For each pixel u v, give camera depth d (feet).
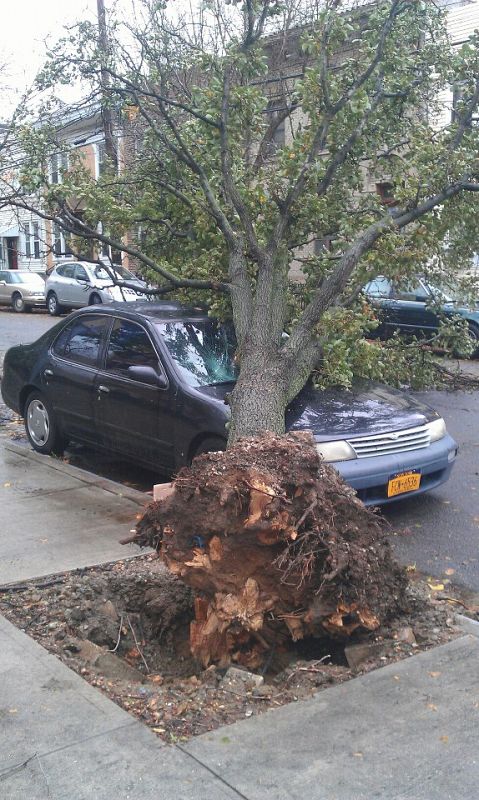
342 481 14.75
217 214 21.68
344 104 22.54
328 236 27.04
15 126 38.17
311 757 11.04
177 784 10.44
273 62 39.60
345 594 13.66
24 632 14.75
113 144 36.42
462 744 11.34
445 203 23.34
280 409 18.08
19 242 109.40
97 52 28.04
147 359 24.21
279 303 20.51
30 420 29.17
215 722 11.94
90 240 27.86
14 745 11.27
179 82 29.76
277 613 13.99
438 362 31.53
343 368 21.85
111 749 11.18
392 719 12.00
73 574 17.34
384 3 25.68
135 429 24.14
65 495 23.21
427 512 23.11
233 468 13.37
